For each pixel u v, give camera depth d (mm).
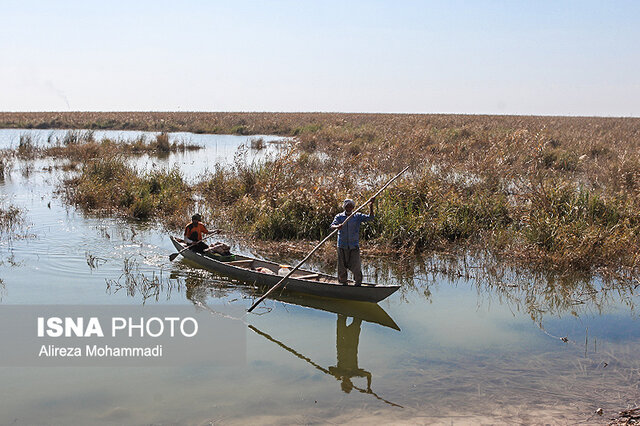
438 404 5629
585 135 32719
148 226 14227
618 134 34250
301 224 13078
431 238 12344
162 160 28641
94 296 9055
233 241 12820
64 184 20125
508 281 9891
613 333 7551
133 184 17484
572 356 6801
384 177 16906
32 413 5430
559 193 13328
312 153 29656
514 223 13102
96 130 55062
